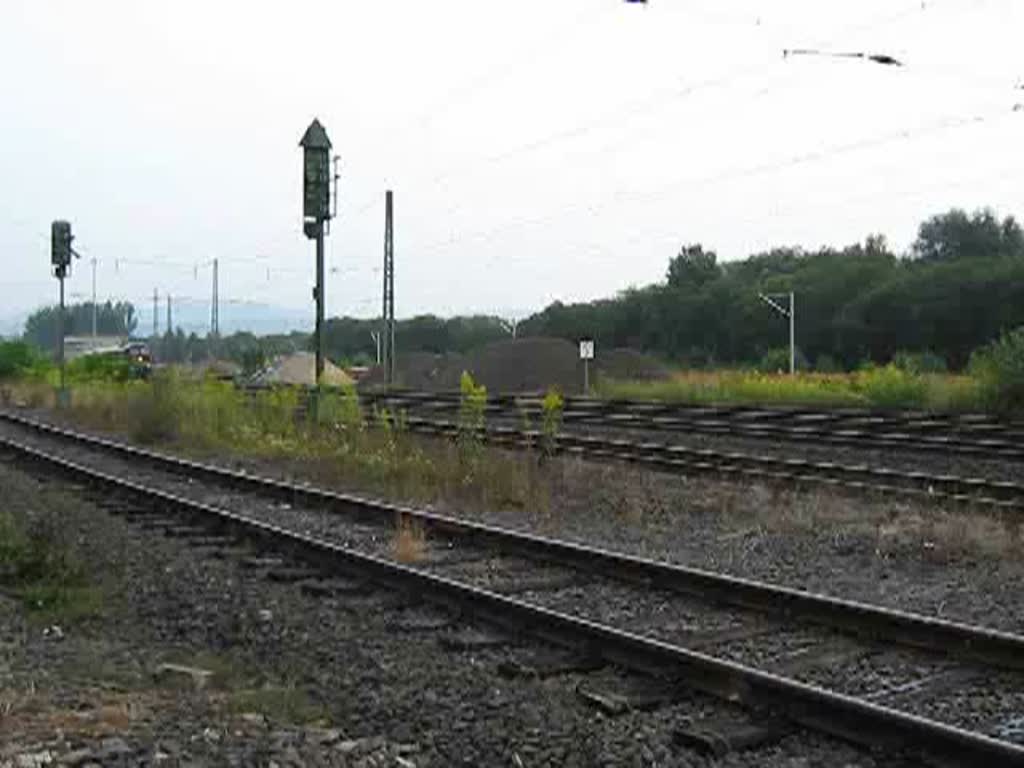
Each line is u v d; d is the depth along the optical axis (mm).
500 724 6980
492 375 57938
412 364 71062
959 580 11305
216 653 9000
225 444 26500
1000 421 27969
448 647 8961
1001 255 99125
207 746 6465
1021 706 7215
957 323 82625
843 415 31297
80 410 39781
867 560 12438
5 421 38344
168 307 109062
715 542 13719
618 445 22828
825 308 92562
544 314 112062
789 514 15078
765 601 9781
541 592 10930
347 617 10070
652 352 101875
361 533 14562
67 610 10375
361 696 7648
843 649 8586
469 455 19281
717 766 6379
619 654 8344
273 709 7348
